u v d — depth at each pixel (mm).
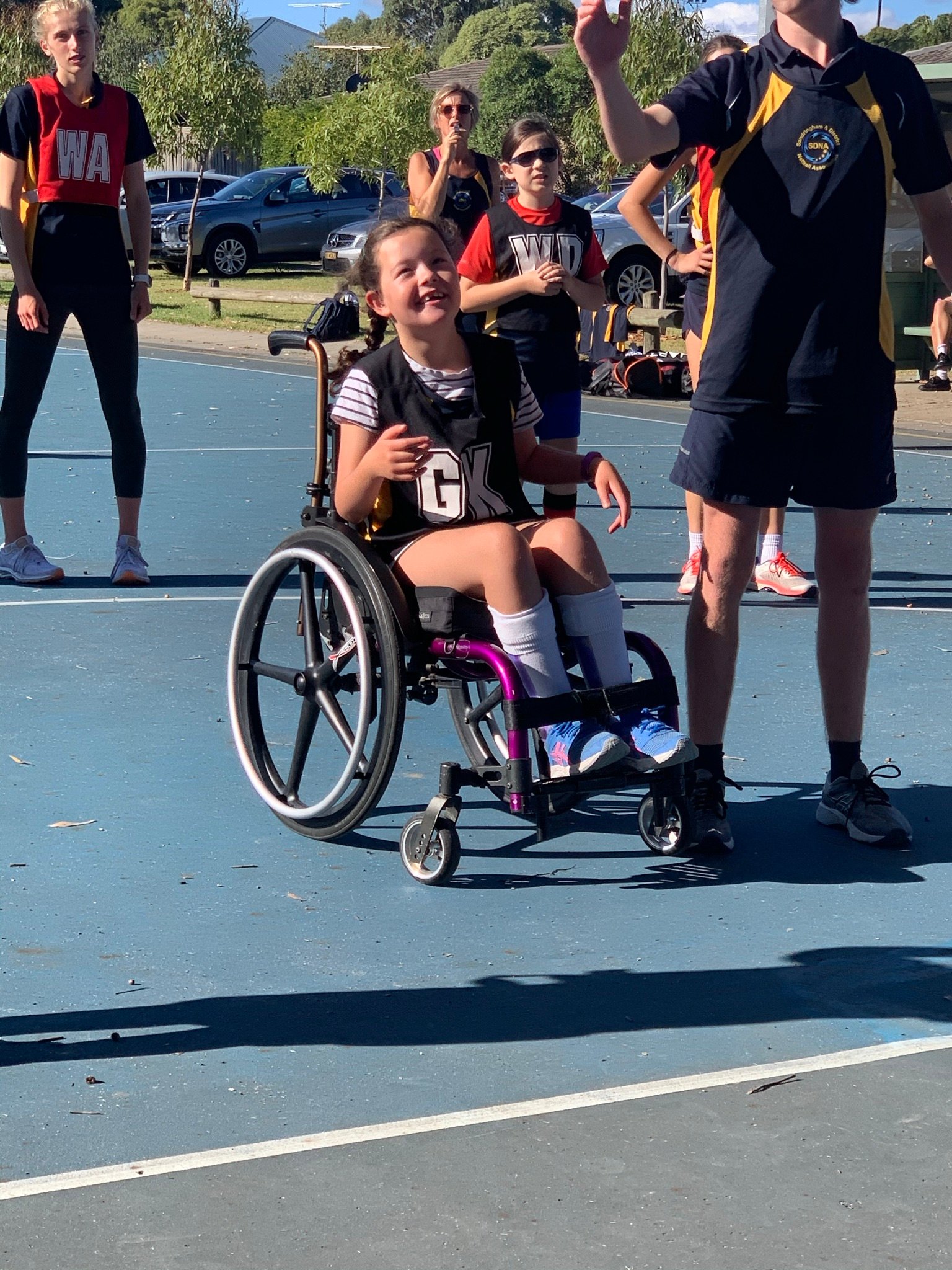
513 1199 2668
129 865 4199
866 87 4207
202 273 32812
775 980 3566
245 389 16516
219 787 4836
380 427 4273
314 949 3699
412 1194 2680
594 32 3938
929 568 8438
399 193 32562
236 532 8945
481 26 104750
